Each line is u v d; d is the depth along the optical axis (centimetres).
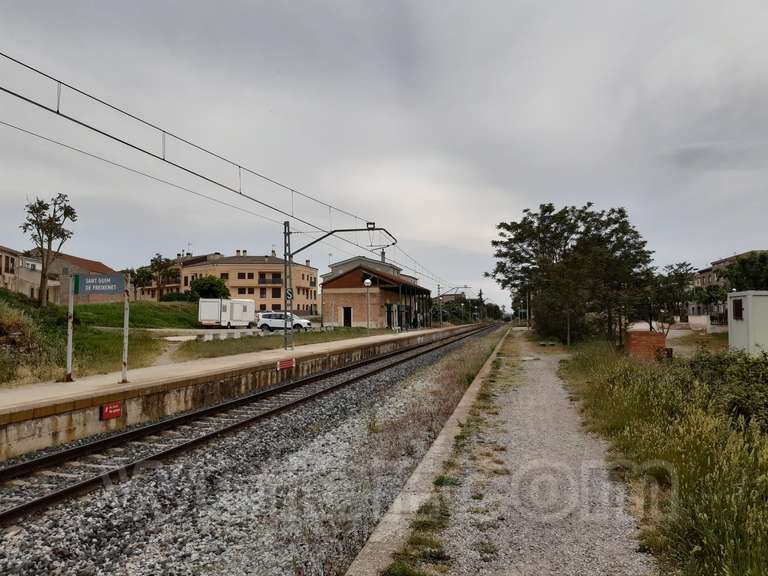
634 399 864
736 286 3797
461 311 10594
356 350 2533
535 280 3706
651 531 443
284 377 1803
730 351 1142
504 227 3984
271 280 7881
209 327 4247
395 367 2072
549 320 3177
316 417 1091
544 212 3903
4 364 1292
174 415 1192
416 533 455
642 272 2508
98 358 1619
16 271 3231
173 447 795
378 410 1170
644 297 2317
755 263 3694
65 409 920
